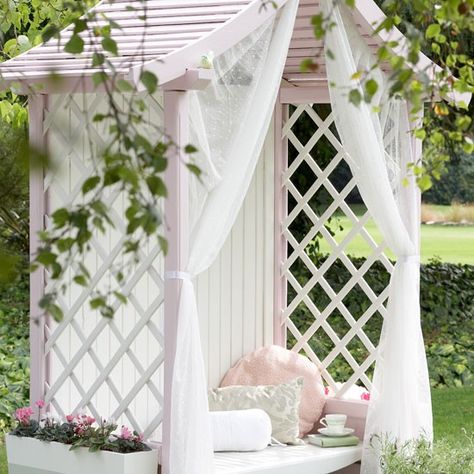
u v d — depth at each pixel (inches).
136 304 257.4
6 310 486.6
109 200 261.3
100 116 113.9
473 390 482.6
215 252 246.4
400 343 295.6
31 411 268.4
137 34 254.2
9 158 83.2
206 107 240.8
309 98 332.8
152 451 245.4
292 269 484.4
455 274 532.1
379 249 326.0
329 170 335.0
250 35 248.7
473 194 580.1
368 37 282.8
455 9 141.8
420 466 282.0
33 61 266.5
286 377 319.0
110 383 263.0
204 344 315.3
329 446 302.2
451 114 304.7
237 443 289.7
